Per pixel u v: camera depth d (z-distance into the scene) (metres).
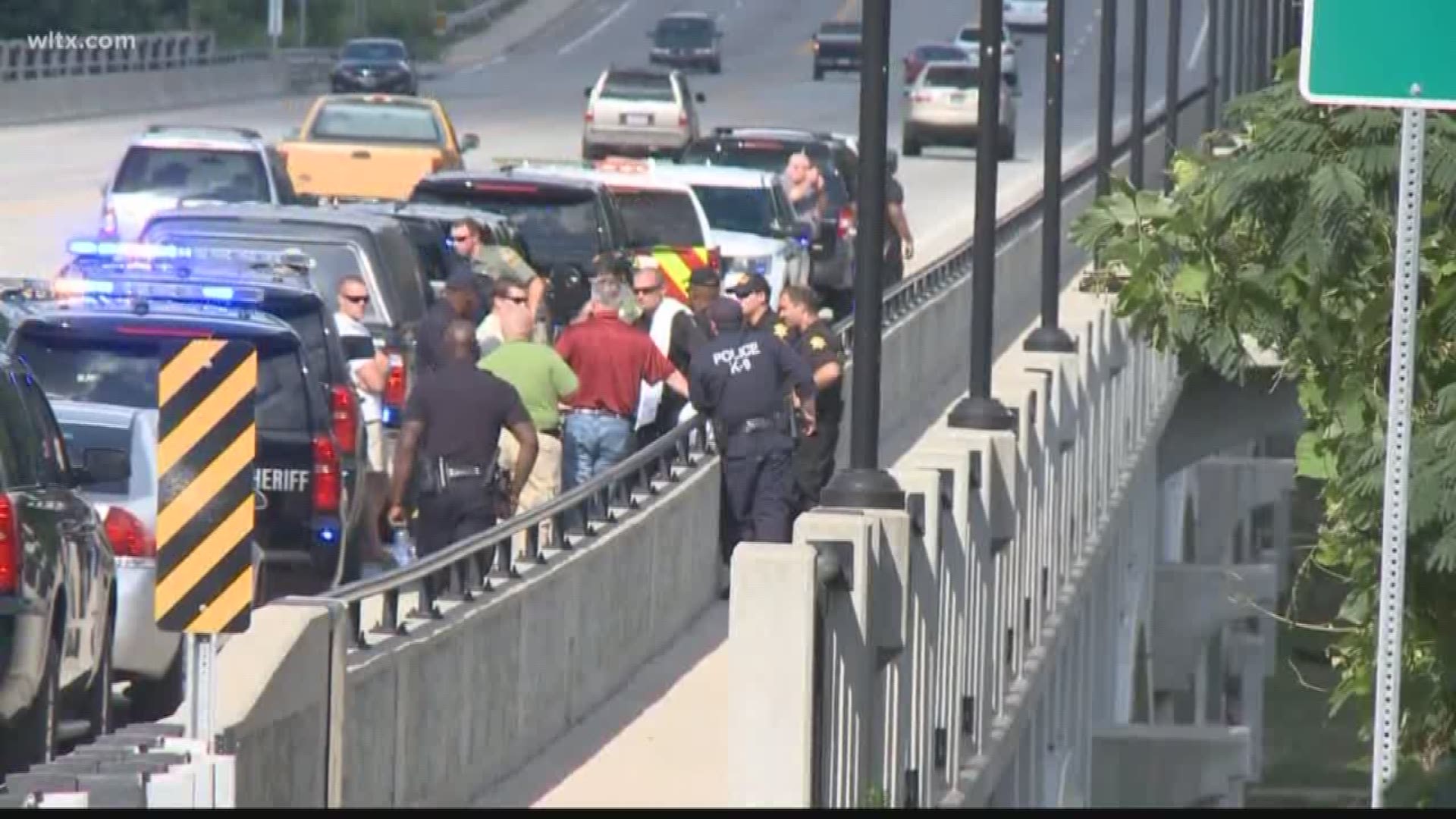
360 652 43.47
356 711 41.84
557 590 55.31
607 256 71.62
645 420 75.25
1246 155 47.09
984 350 69.44
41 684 45.22
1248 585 151.25
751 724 42.09
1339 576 50.28
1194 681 174.75
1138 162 140.75
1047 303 92.75
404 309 81.25
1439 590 43.12
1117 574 112.62
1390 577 33.16
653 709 59.06
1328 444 47.38
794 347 72.06
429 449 60.94
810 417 68.19
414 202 103.25
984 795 63.69
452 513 61.00
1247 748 113.25
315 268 79.75
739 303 74.25
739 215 120.25
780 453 68.19
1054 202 92.94
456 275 74.69
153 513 53.62
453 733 48.16
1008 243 134.75
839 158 147.75
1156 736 111.62
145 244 77.88
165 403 35.62
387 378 78.25
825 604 44.03
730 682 43.22
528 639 53.19
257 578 58.88
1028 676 74.81
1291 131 45.88
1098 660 104.12
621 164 119.19
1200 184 47.62
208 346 35.59
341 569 61.75
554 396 68.94
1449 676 43.34
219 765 32.81
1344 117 45.38
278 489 61.06
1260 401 153.75
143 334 60.22
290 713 36.56
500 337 80.69
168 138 112.06
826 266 137.88
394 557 73.44
